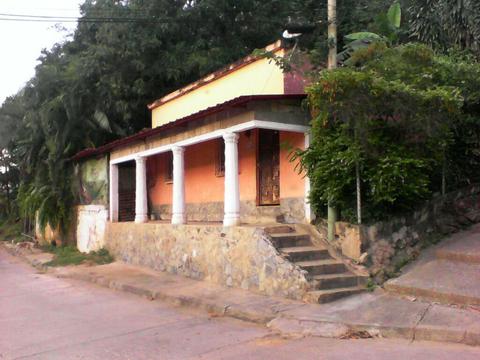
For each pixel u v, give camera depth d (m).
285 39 11.05
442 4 10.71
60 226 20.47
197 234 11.12
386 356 5.58
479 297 6.84
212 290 9.77
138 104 18.47
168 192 16.39
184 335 7.07
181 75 17.95
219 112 10.84
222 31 19.30
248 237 9.50
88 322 8.13
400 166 8.31
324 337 6.59
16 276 14.45
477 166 10.31
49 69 18.98
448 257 8.39
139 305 9.43
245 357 5.89
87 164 18.36
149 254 13.31
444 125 8.53
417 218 9.22
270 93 11.72
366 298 7.88
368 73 8.08
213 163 13.93
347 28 13.89
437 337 6.18
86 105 18.55
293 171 10.79
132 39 17.31
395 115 8.47
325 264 8.57
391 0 14.20
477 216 9.70
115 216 16.44
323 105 8.25
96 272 13.33
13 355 6.41
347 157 8.46
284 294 8.55
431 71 9.23
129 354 6.25
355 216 8.98
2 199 33.84
